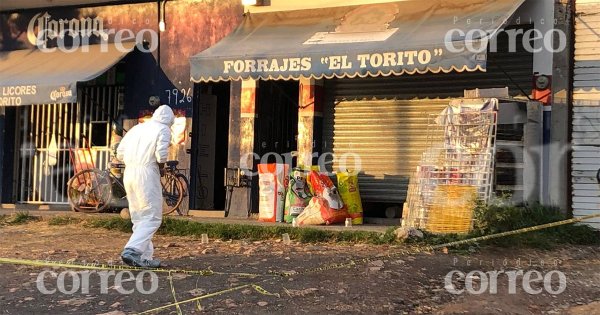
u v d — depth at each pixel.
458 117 9.47
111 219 11.02
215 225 10.26
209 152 13.22
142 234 7.30
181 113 12.75
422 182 9.37
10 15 14.33
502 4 10.05
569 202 10.05
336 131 11.95
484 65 8.74
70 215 11.85
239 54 10.57
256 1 12.08
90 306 6.07
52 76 12.18
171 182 12.59
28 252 8.57
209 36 12.59
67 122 14.05
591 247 9.30
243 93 12.29
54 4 13.78
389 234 8.99
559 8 10.09
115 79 13.39
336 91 11.98
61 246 9.09
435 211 9.09
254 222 11.04
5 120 14.32
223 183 13.48
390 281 6.87
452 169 9.29
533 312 6.27
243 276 7.05
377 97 11.62
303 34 11.09
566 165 10.02
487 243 8.52
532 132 9.95
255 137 12.23
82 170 13.09
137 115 13.16
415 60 9.23
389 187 11.45
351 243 9.11
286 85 12.86
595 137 9.95
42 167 14.27
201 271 7.22
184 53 12.78
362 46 9.72
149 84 13.05
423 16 10.51
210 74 10.76
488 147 9.14
